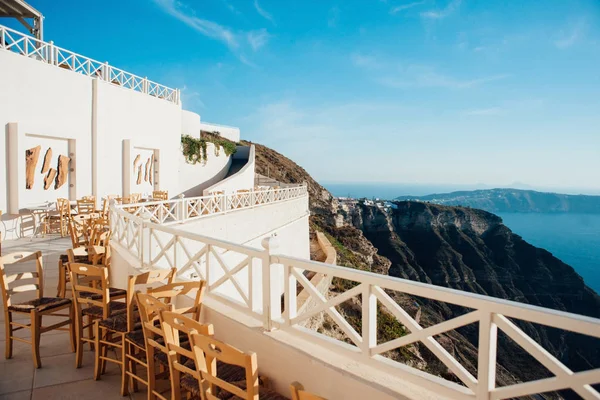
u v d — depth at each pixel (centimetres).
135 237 693
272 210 1734
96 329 416
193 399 341
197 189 2720
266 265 371
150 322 360
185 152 2547
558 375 195
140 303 354
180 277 540
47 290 711
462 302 236
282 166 5566
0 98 1147
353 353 302
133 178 1759
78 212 1277
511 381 2808
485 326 226
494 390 223
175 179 2178
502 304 217
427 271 8362
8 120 1170
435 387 251
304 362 318
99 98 1515
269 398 301
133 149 1745
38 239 1184
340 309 1666
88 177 1477
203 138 2925
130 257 695
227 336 406
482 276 8325
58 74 1333
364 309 293
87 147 1470
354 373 284
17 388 392
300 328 349
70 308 478
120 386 405
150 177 1947
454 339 2894
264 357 357
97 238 754
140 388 406
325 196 5644
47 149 1312
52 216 1252
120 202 1484
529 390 207
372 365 289
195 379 326
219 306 438
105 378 421
